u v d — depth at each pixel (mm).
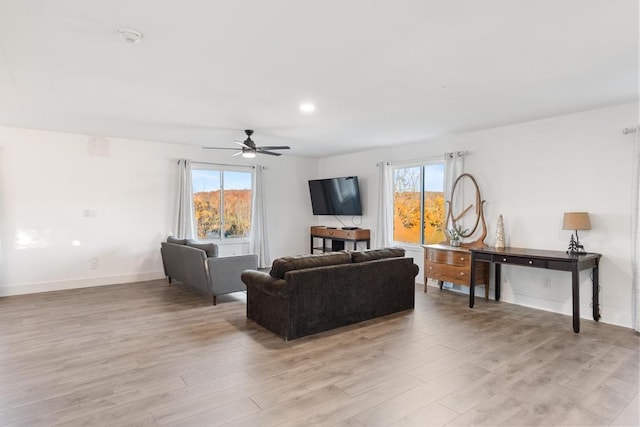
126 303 4777
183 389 2564
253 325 3938
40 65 2875
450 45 2523
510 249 4664
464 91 3512
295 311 3518
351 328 3863
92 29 2295
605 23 2223
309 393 2518
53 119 4656
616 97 3697
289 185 7980
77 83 3279
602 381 2701
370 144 6406
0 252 5137
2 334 3621
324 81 3230
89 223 5766
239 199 7348
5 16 2129
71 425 2133
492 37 2404
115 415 2238
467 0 1962
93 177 5781
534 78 3164
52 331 3711
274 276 3654
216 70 2975
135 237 6156
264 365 2957
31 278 5344
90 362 2994
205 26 2256
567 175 4395
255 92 3537
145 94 3600
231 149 6992
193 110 4180
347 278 3898
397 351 3258
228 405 2359
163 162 6387
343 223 7738
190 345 3367
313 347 3340
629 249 3922
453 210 5539
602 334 3699
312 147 6762
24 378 2711
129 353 3180
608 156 4066
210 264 4652
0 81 3232
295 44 2508
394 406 2361
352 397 2469
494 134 5102
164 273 6309
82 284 5711
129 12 2092
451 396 2486
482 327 3918
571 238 4250
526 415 2262
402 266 4469
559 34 2365
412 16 2133
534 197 4695
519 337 3621
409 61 2799
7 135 5160
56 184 5504
